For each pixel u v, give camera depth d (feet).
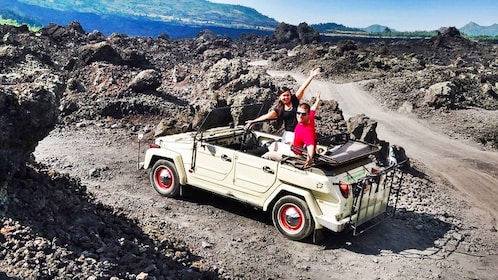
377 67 169.89
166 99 65.62
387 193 30.45
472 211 38.70
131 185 35.45
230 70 64.85
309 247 28.04
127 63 81.66
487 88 124.26
